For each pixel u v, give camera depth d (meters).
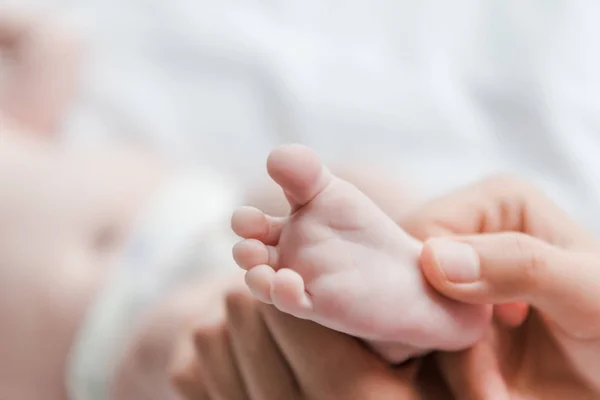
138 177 0.58
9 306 0.54
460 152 0.66
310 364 0.41
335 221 0.39
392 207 0.57
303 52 0.72
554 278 0.39
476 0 0.71
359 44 0.72
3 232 0.55
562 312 0.40
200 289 0.54
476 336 0.40
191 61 0.73
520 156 0.65
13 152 0.58
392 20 0.73
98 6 0.75
